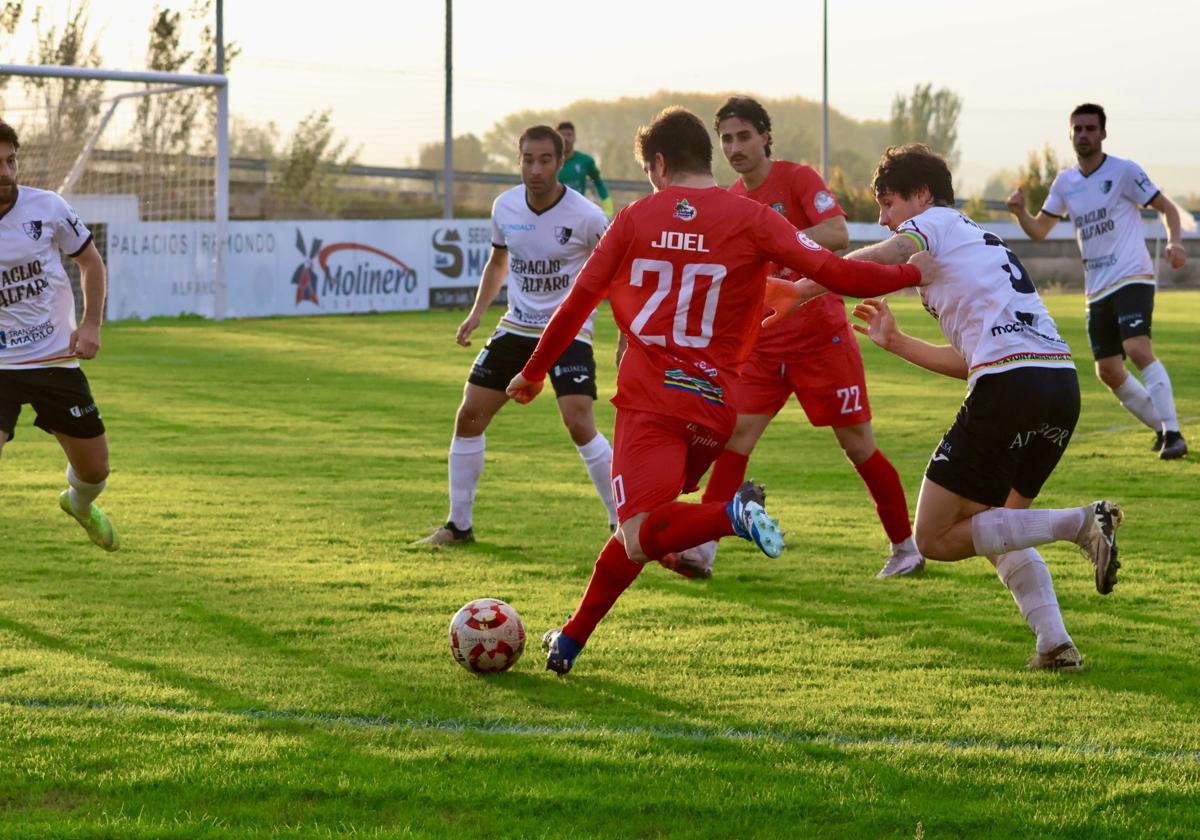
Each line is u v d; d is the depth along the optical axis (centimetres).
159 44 8025
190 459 2495
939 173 1269
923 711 1057
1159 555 1659
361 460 2511
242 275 6238
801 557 1684
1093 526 1123
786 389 1638
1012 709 1063
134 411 3203
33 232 1454
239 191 8381
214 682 1118
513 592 1479
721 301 1093
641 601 1442
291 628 1307
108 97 6116
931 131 18012
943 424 3027
